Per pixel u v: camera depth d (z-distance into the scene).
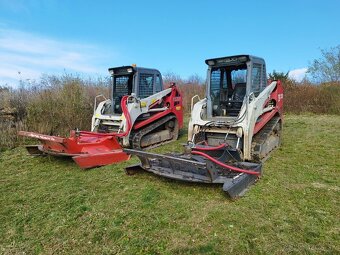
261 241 3.19
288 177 5.16
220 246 3.13
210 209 3.94
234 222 3.59
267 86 6.68
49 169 6.09
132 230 3.51
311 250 3.01
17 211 4.14
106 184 5.05
